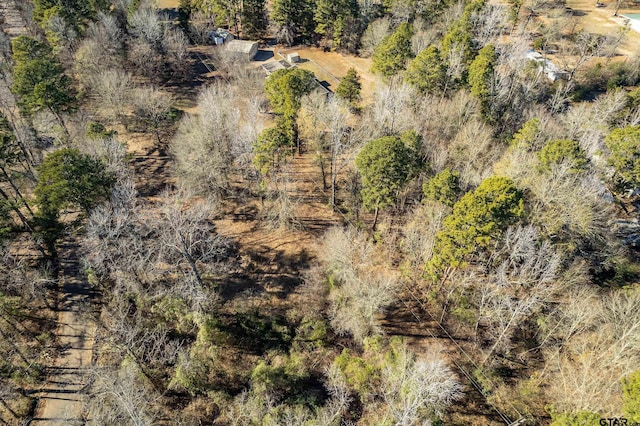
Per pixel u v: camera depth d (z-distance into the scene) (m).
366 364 38.31
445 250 38.47
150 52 79.69
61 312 46.19
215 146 54.03
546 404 37.72
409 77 64.88
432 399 31.22
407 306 45.44
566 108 73.06
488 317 40.84
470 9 83.62
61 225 46.53
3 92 64.88
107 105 68.62
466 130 53.28
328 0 89.75
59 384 40.62
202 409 39.00
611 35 95.69
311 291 46.78
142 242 45.66
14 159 51.19
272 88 60.09
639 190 57.72
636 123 58.88
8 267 46.25
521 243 38.22
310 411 37.44
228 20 101.56
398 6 89.50
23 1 95.38
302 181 60.75
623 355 34.53
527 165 46.56
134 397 33.41
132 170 60.56
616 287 43.56
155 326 43.59
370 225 53.78
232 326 45.25
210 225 55.66
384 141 44.59
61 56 77.50
